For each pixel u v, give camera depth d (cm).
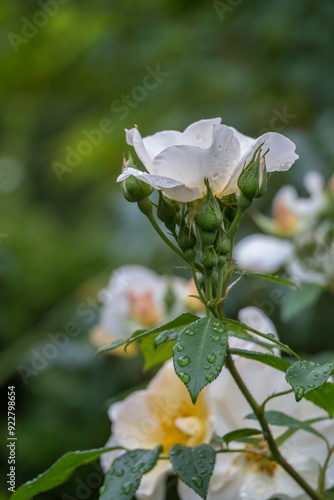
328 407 58
